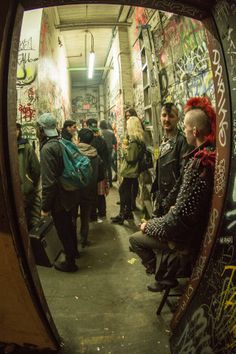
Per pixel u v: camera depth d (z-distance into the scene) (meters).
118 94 8.77
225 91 1.59
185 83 3.57
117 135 9.56
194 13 1.74
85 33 9.62
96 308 2.65
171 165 2.85
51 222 3.23
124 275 3.27
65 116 9.84
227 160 1.59
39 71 4.77
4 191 1.69
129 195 5.01
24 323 2.04
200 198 1.92
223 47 1.58
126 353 2.10
